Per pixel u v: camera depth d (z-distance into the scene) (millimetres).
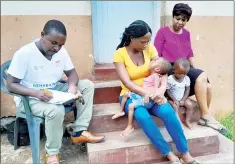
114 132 2842
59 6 3512
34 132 2553
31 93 2408
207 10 3938
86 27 3637
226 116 4129
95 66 3748
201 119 2963
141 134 2777
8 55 3508
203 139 2674
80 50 3672
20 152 3041
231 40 4102
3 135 3453
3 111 3643
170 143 2609
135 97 2529
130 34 2498
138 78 2693
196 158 2652
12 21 3436
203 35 3994
